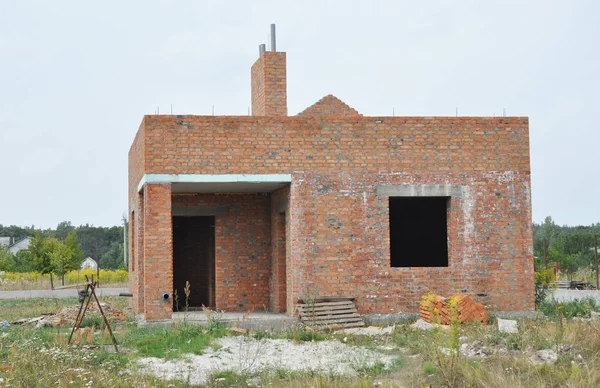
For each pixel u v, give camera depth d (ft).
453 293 61.41
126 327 61.52
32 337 52.54
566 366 37.09
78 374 37.76
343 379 37.42
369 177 61.41
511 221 62.64
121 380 37.70
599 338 41.83
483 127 62.90
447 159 62.28
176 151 59.26
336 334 53.67
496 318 59.16
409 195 61.57
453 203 62.13
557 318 49.32
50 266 136.46
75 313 68.90
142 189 63.72
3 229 364.58
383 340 51.03
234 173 59.82
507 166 62.95
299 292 59.93
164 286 58.29
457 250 61.77
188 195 69.10
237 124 60.13
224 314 63.57
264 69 68.44
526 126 63.46
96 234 315.99
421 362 40.06
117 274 155.94
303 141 60.85
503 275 62.18
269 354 45.68
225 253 69.26
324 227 60.64
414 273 61.21
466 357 39.50
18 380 36.14
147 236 58.34
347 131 61.41
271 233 69.51
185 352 46.21
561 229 235.20
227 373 40.01
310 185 60.64
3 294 115.44
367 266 60.80
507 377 35.19
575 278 125.18
